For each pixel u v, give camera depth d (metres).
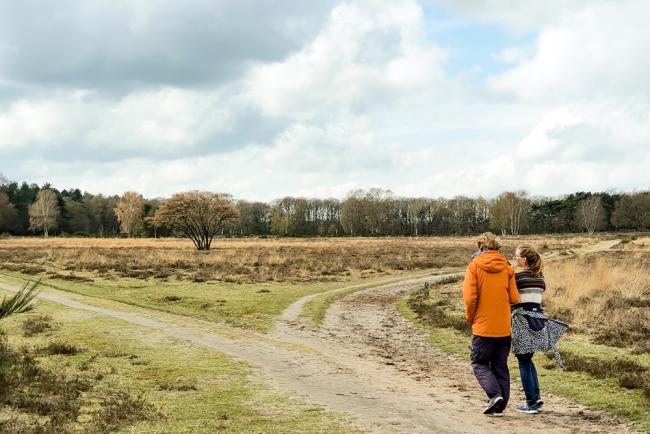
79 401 7.54
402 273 33.19
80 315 15.78
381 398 7.83
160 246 64.19
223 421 6.62
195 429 6.29
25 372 8.70
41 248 57.31
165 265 33.97
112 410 7.04
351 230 133.50
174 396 7.89
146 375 9.20
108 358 10.53
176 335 13.09
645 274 23.27
